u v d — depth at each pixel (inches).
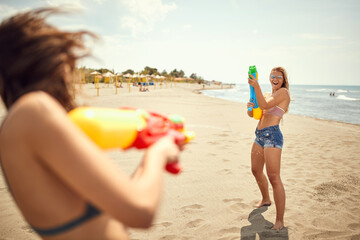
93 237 28.7
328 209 135.6
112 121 29.0
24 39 27.5
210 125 380.2
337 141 303.9
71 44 30.0
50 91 29.4
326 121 531.2
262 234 112.7
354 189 161.3
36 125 24.0
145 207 25.7
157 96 1066.1
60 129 24.3
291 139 312.5
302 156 235.9
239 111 600.4
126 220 25.4
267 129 117.0
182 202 140.4
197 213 129.5
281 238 110.1
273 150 114.7
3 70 27.7
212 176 176.7
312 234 113.3
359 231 116.3
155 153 30.5
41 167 25.6
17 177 25.5
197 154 226.4
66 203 27.4
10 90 28.5
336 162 218.7
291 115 624.7
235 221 123.2
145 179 27.4
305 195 152.1
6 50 27.4
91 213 29.0
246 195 150.0
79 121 27.4
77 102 34.6
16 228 113.8
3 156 25.6
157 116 39.0
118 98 852.0
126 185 25.5
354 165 210.7
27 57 27.4
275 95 116.9
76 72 34.0
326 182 171.8
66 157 24.0
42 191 26.0
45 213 26.7
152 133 33.7
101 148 29.2
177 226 118.2
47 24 30.2
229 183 165.8
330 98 1684.3
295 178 179.9
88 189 24.5
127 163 197.5
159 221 122.0
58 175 26.0
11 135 24.6
